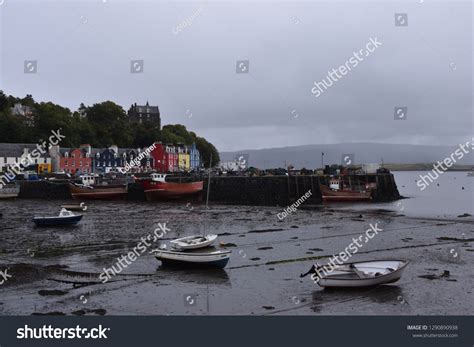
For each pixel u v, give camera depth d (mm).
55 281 22750
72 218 42656
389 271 21875
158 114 191375
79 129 123625
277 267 25547
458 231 38688
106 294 20719
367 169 88562
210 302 19609
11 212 54969
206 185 71562
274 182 68250
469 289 21375
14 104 137625
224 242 33094
